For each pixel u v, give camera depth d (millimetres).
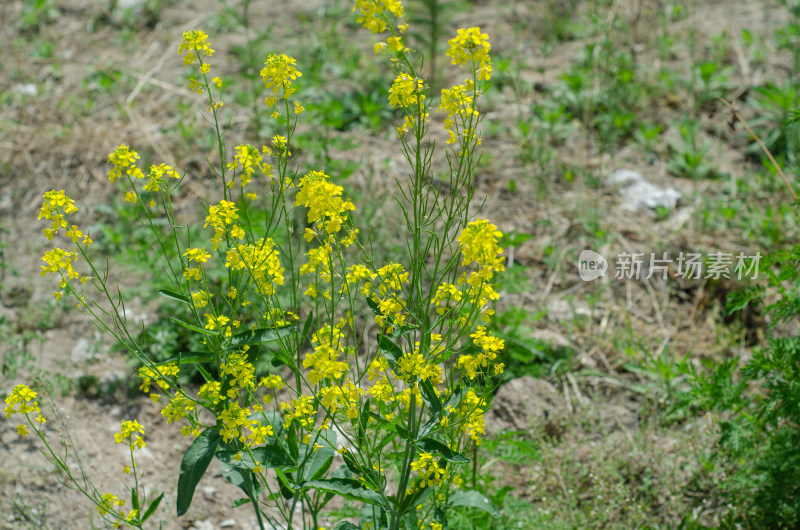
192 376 4035
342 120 5496
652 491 3445
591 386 4043
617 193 5164
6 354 4203
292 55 6285
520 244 4805
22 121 5727
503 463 3664
